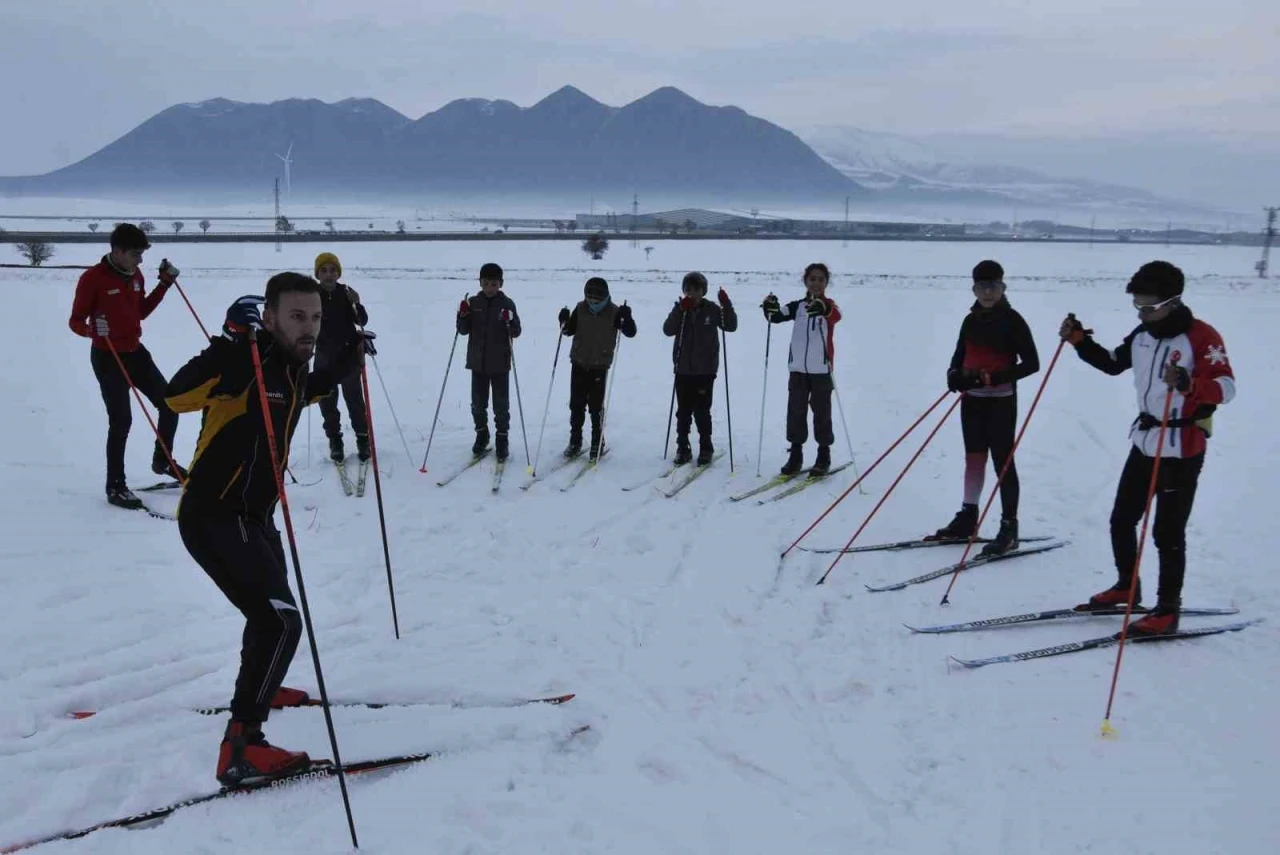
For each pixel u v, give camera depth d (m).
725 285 28.16
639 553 5.71
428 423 9.43
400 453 8.02
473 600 4.87
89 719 3.50
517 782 3.21
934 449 8.52
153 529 5.92
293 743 3.35
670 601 4.90
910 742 3.53
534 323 17.81
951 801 3.14
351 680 3.86
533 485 7.10
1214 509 6.69
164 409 6.64
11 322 17.17
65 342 14.98
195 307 18.83
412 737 3.40
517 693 3.80
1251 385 12.61
